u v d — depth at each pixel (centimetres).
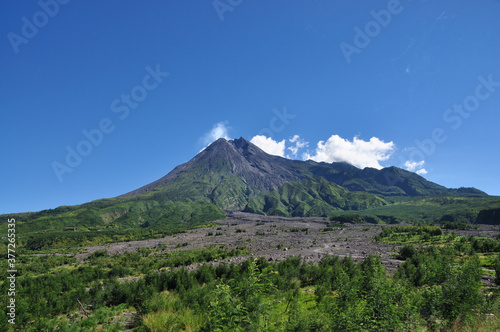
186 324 1816
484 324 1249
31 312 2820
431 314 1375
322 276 3566
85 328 2300
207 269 4212
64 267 9525
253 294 1044
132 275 7088
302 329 1230
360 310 1187
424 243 8969
